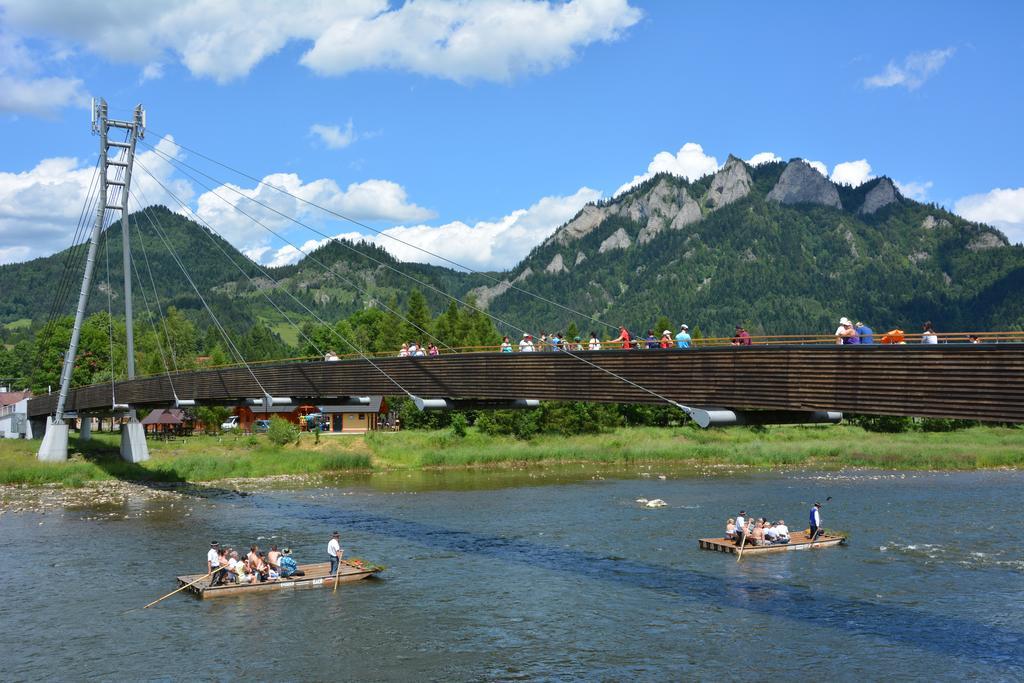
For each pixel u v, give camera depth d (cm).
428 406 4581
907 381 2894
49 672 2830
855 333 3153
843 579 3869
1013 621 3247
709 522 5322
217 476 7969
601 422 11269
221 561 3856
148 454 8425
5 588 3853
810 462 8881
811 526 4622
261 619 3372
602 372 3962
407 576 4028
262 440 10019
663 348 3703
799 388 3203
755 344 3366
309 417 11412
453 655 2952
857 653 2925
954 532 4906
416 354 5053
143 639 3139
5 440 9650
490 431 10556
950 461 8456
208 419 11150
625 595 3662
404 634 3178
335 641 3105
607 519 5484
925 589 3691
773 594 3650
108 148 8525
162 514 5838
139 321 19375
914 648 2969
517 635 3159
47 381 12975
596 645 3039
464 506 6112
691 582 3859
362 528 5266
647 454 9388
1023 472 7875
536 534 5009
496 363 4475
